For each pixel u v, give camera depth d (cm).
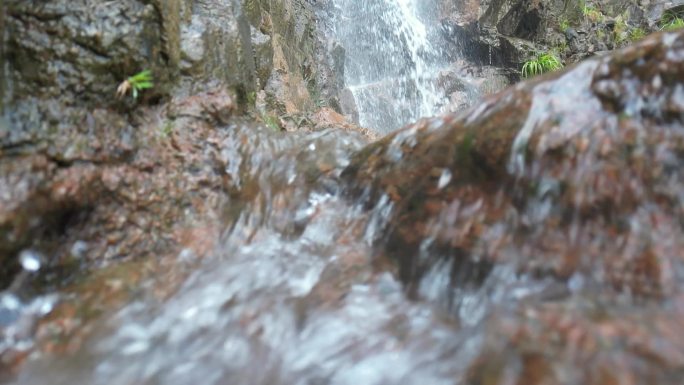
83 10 235
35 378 166
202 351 177
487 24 986
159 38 265
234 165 271
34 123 215
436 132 234
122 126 246
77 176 218
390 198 236
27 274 197
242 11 367
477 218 200
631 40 941
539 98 202
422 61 1014
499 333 157
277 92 496
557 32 977
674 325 144
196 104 281
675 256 161
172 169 254
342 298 198
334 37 885
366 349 170
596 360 134
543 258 181
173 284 212
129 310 195
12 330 183
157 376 168
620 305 158
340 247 235
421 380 153
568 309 160
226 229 246
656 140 178
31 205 198
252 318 191
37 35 222
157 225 238
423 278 201
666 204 170
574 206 182
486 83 955
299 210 258
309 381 162
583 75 200
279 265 225
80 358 174
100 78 239
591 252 174
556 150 188
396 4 995
